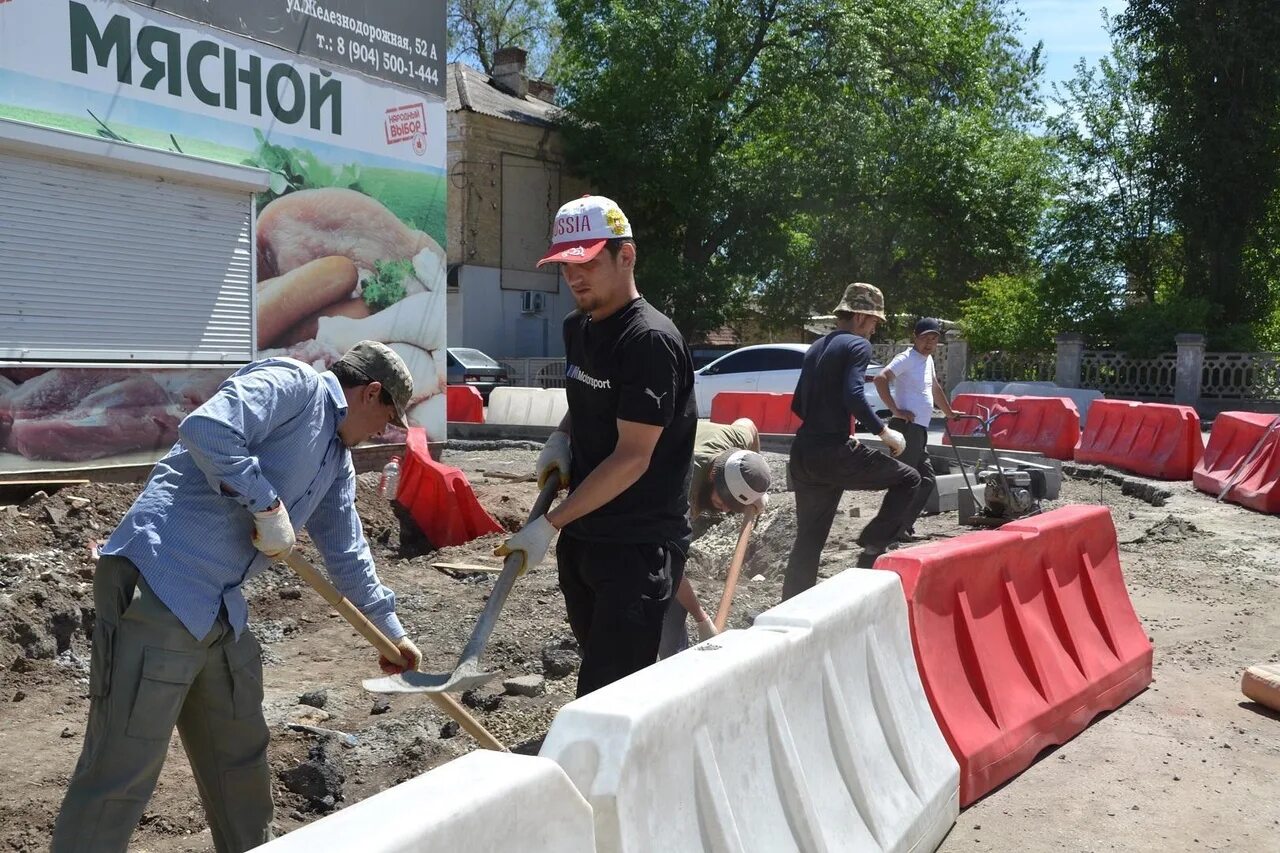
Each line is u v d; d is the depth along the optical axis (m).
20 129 8.63
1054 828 3.58
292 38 11.27
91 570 6.44
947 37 33.53
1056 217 26.88
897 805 3.18
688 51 30.47
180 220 10.20
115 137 9.57
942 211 33.19
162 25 9.93
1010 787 3.92
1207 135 24.44
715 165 31.52
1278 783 3.96
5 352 8.79
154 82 9.88
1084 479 13.56
